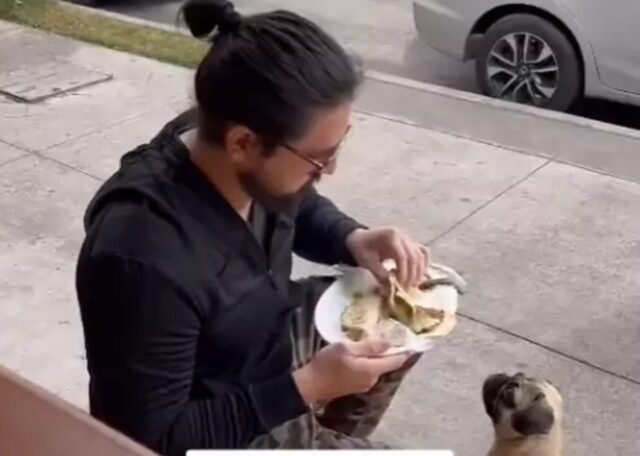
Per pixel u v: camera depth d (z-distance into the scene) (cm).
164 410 159
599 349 307
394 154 443
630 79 486
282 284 178
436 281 210
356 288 204
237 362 172
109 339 156
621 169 426
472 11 520
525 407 186
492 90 532
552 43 502
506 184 414
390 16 715
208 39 159
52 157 445
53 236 380
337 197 404
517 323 321
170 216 157
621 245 364
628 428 276
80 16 654
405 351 186
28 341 318
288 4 748
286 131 152
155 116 492
